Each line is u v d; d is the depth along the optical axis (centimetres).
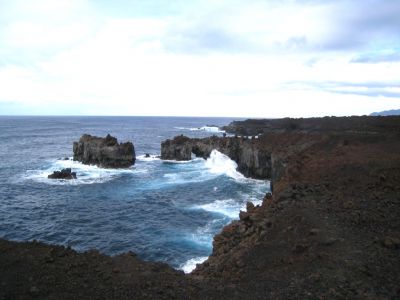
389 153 2859
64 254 1343
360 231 1570
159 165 6388
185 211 3519
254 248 1594
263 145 5200
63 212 3606
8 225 3206
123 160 6103
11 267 1191
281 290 1173
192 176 5362
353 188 2178
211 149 6662
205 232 2898
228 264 1518
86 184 4844
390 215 1725
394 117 7262
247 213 2078
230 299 1127
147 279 1232
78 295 1073
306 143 4384
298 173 2825
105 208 3728
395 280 1180
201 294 1159
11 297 1026
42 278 1144
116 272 1258
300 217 1766
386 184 2138
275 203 2109
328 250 1409
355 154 2931
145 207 3731
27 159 6975
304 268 1311
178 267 2253
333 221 1692
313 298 1107
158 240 2759
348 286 1157
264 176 5056
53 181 4994
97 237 2909
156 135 13500
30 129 16162
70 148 8994
